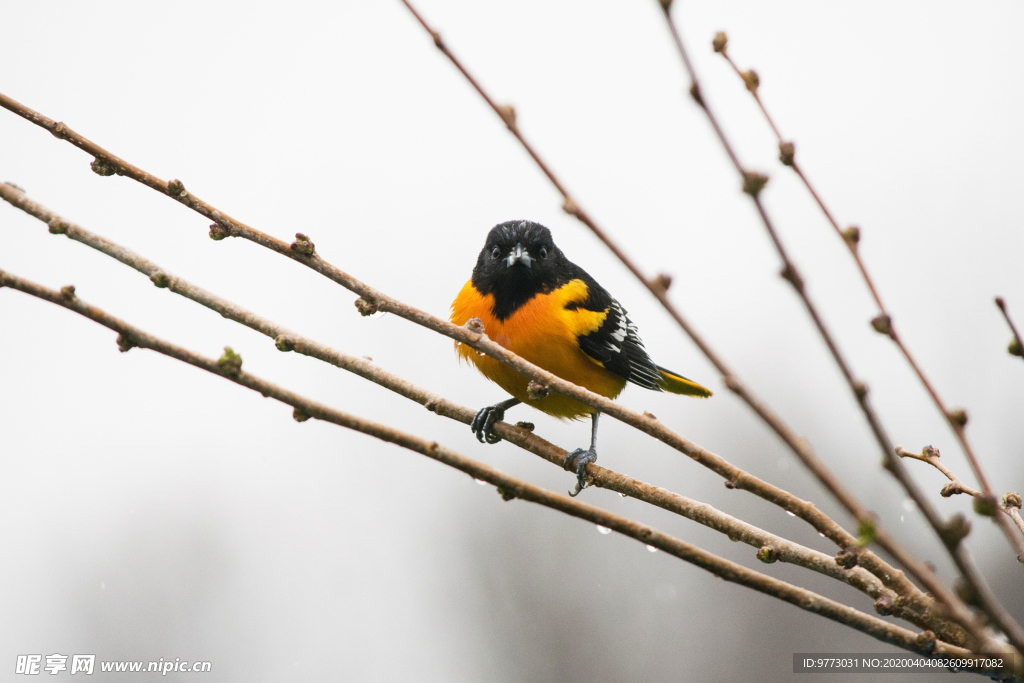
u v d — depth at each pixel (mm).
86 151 6613
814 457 3709
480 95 4285
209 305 6148
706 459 5738
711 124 3508
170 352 5273
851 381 3541
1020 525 6152
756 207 3543
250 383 5289
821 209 4316
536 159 4121
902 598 5500
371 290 6508
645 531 5109
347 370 6484
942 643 5152
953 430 4219
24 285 5262
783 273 3549
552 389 6102
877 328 4309
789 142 4223
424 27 4332
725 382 3758
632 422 5906
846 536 5441
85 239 6090
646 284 3887
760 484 5641
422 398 6527
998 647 3766
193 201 6625
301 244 6539
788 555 6047
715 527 6379
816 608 5137
